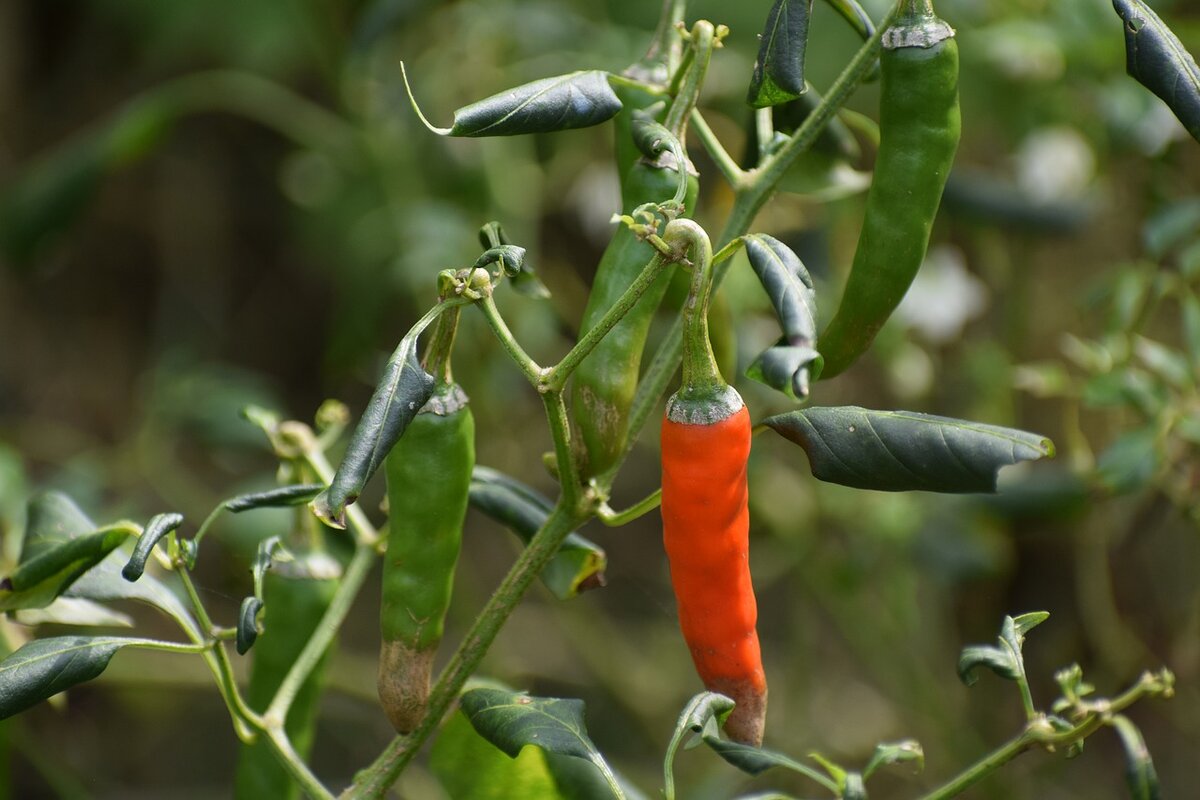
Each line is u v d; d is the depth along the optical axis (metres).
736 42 1.60
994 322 1.76
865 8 1.26
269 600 1.01
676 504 0.89
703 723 0.90
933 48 0.90
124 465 1.74
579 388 0.92
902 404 1.75
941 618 1.82
